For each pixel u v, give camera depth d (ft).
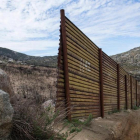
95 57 24.20
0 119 6.91
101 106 24.82
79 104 18.57
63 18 16.11
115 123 18.03
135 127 15.75
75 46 18.28
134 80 60.95
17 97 9.85
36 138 8.73
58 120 11.22
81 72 19.56
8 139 7.63
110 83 31.58
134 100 59.21
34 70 49.47
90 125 16.15
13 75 29.27
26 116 8.82
